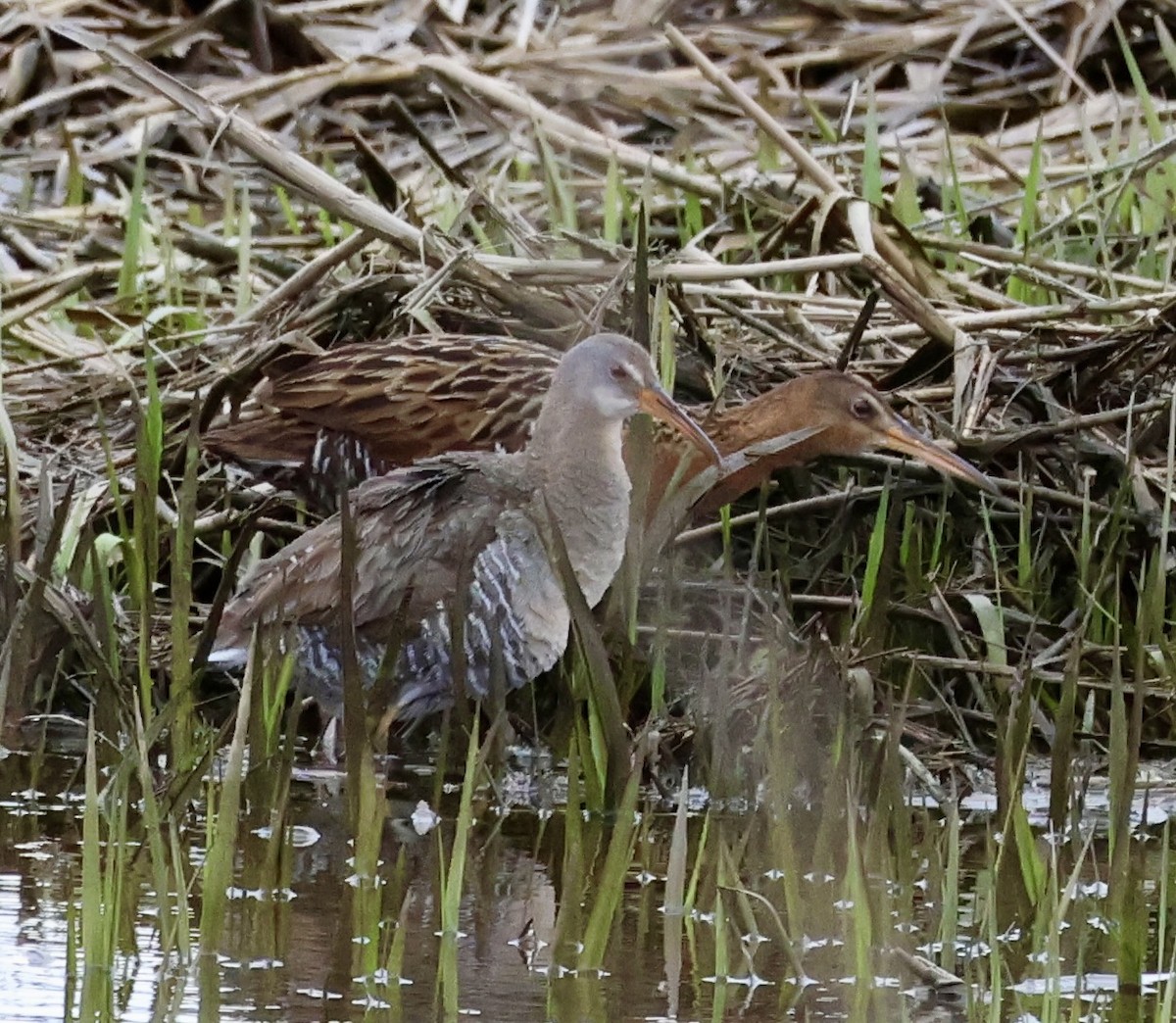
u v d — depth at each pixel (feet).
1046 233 44.16
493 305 42.45
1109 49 58.80
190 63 57.52
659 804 33.19
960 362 39.40
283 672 31.58
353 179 53.31
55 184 52.80
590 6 60.85
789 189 45.80
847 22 59.98
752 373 41.81
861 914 25.21
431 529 33.65
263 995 23.82
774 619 32.71
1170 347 39.55
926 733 35.32
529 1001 24.00
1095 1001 24.75
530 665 34.19
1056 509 38.65
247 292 44.29
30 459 40.37
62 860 28.73
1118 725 28.99
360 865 27.96
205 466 40.73
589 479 34.40
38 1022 22.62
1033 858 27.58
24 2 56.65
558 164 51.67
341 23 58.75
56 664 35.94
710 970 25.40
